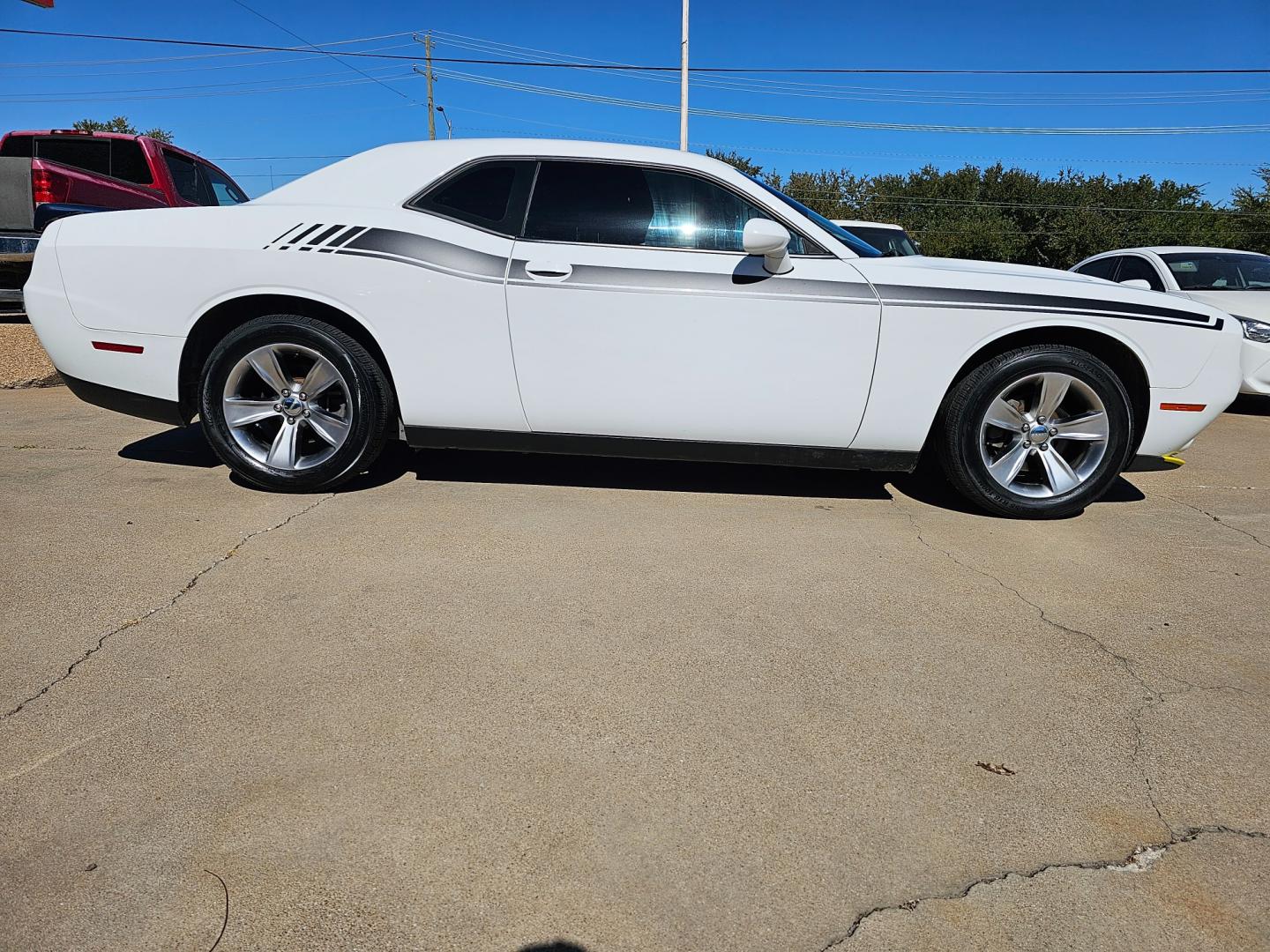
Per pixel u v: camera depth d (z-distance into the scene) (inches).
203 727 81.2
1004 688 93.1
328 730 81.4
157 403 149.2
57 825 67.9
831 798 74.1
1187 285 298.2
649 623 105.4
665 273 139.3
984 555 132.6
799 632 104.5
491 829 69.0
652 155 146.6
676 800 73.2
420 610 106.9
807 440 146.2
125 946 57.1
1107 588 121.3
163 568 117.2
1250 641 105.8
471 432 148.6
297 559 121.8
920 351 141.1
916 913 61.9
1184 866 67.5
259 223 143.2
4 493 147.4
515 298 139.6
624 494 158.7
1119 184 1924.2
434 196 145.9
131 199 321.1
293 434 149.4
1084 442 149.1
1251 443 228.2
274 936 58.3
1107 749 82.6
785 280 139.7
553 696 88.4
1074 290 144.3
